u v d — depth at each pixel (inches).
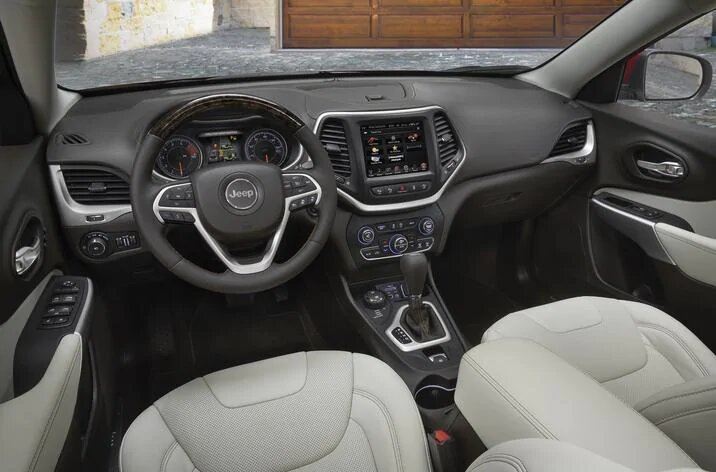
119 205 67.3
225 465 43.9
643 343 57.4
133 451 43.9
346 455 45.1
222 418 46.2
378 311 79.0
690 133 76.9
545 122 84.3
